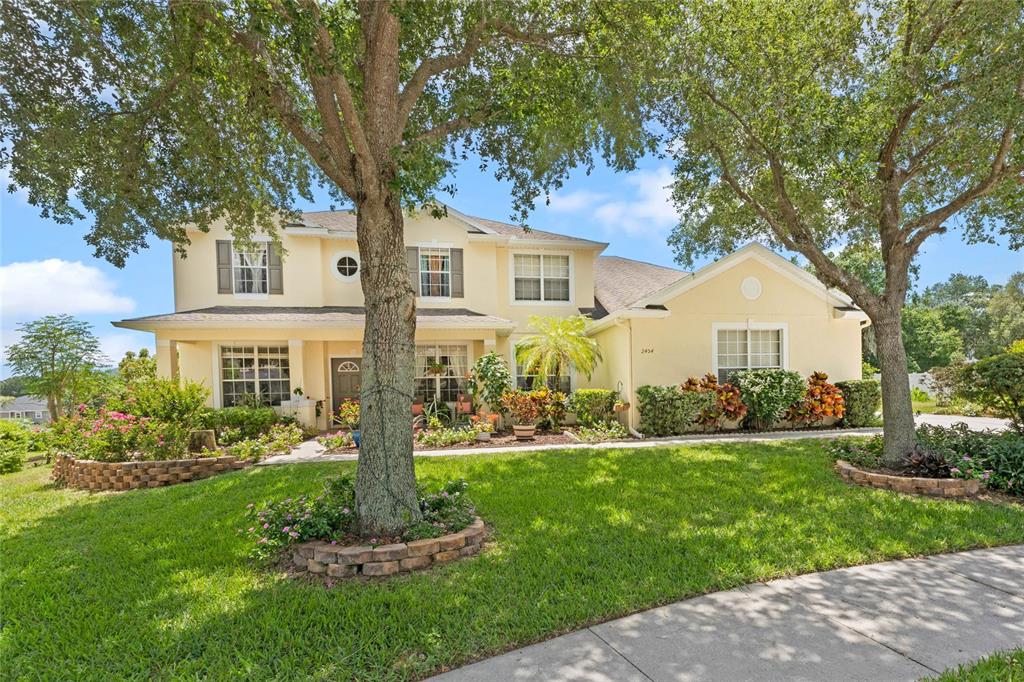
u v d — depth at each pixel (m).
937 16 7.02
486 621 3.53
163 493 7.64
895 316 7.95
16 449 11.34
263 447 10.33
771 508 6.08
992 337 41.69
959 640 3.29
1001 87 6.40
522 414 12.12
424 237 15.30
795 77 7.82
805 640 3.30
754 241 13.13
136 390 9.98
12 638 3.47
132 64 6.15
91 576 4.52
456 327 13.57
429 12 5.77
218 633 3.45
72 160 6.26
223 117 6.91
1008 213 8.81
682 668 3.00
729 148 9.12
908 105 7.46
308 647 3.26
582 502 6.34
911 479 6.74
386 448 4.82
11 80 5.59
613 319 13.03
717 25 7.74
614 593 3.92
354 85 5.70
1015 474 6.65
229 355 14.27
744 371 12.71
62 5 5.30
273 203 8.24
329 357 14.95
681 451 9.68
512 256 15.99
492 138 7.44
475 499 6.52
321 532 4.59
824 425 13.20
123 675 3.05
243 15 4.68
